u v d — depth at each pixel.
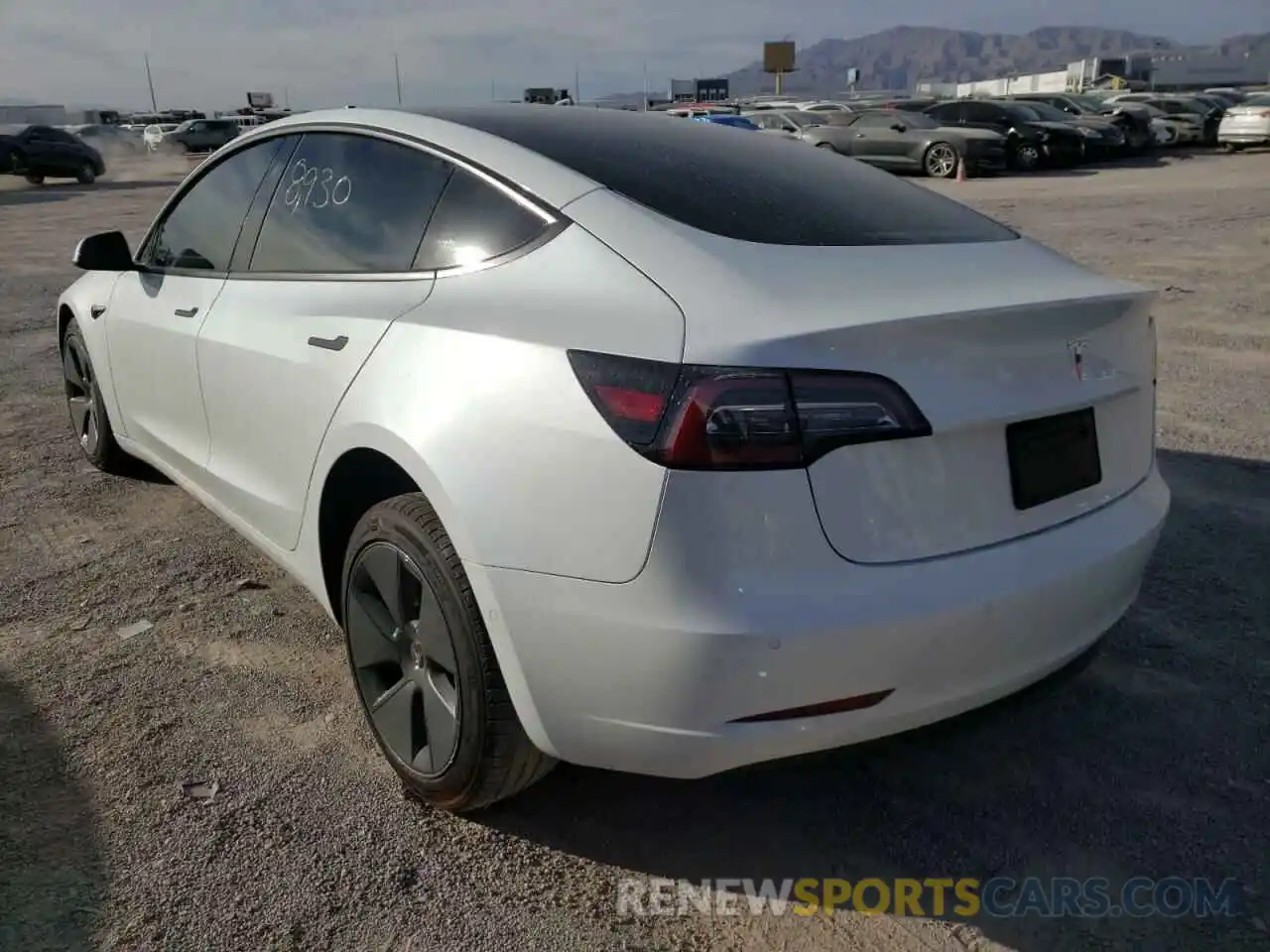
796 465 1.93
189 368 3.45
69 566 3.89
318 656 3.27
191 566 3.89
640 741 2.06
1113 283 2.54
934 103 27.16
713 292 2.10
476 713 2.27
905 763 2.77
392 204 2.81
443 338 2.36
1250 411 5.71
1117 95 35.22
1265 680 3.12
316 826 2.49
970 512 2.11
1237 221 13.53
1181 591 3.67
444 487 2.22
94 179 28.88
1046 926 2.23
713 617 1.92
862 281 2.20
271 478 3.02
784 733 2.01
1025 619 2.16
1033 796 2.63
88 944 2.13
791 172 2.86
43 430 5.58
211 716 2.94
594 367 2.05
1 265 12.22
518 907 2.26
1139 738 2.86
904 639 2.00
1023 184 20.34
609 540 1.99
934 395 2.03
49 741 2.81
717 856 2.43
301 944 2.14
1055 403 2.22
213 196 3.65
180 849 2.41
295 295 2.96
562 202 2.44
